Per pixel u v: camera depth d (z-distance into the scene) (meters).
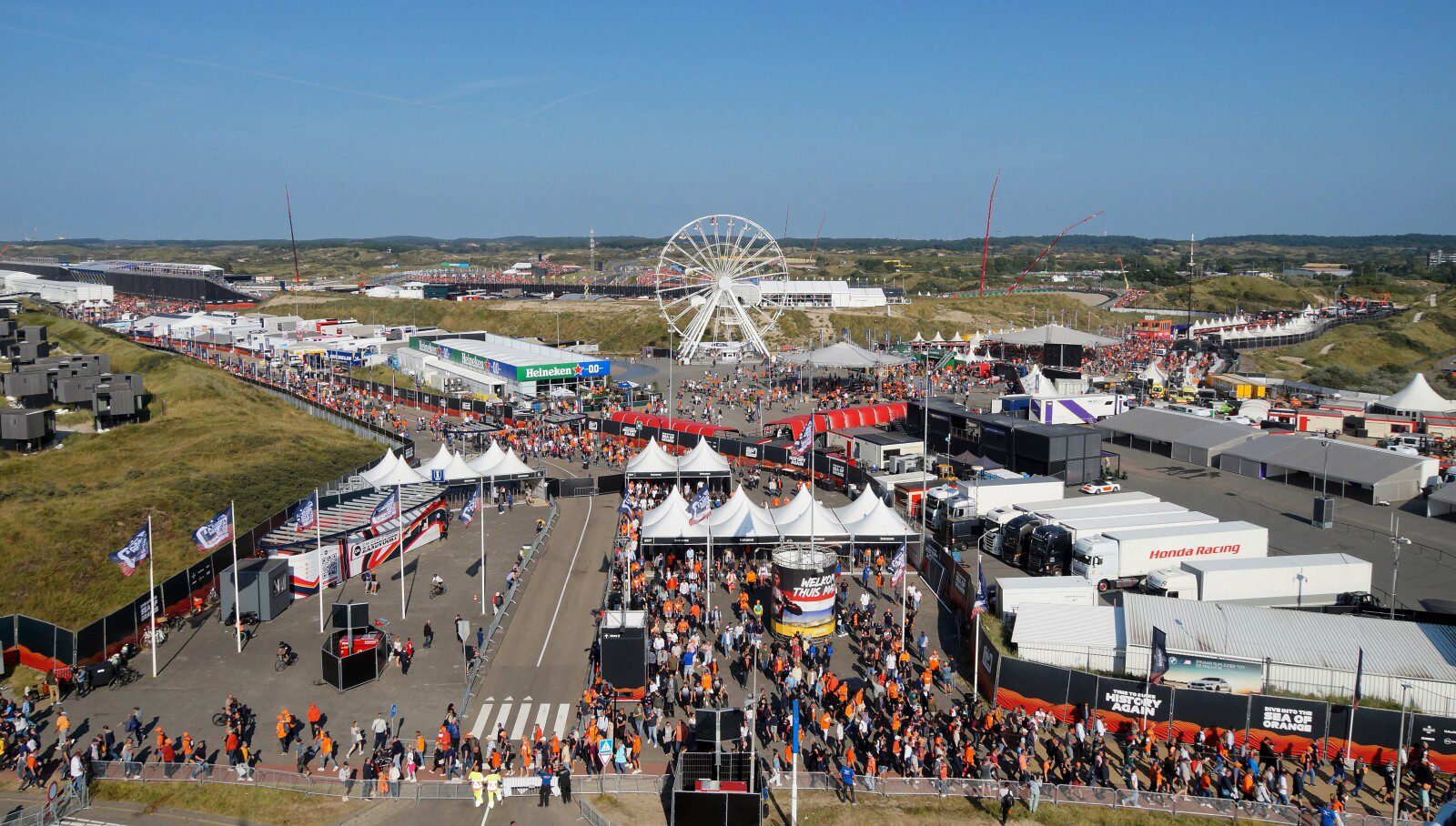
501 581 58.91
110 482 76.75
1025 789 34.94
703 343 169.88
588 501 78.19
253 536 59.28
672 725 40.12
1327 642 41.62
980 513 66.94
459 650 48.50
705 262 165.50
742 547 59.75
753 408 115.44
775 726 39.75
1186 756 36.16
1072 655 42.56
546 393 122.81
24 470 80.00
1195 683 40.72
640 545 59.69
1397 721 36.78
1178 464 88.81
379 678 45.22
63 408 103.06
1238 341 190.12
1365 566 51.75
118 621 47.16
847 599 54.78
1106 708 39.59
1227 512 71.88
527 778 35.50
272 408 111.88
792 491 78.62
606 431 100.25
